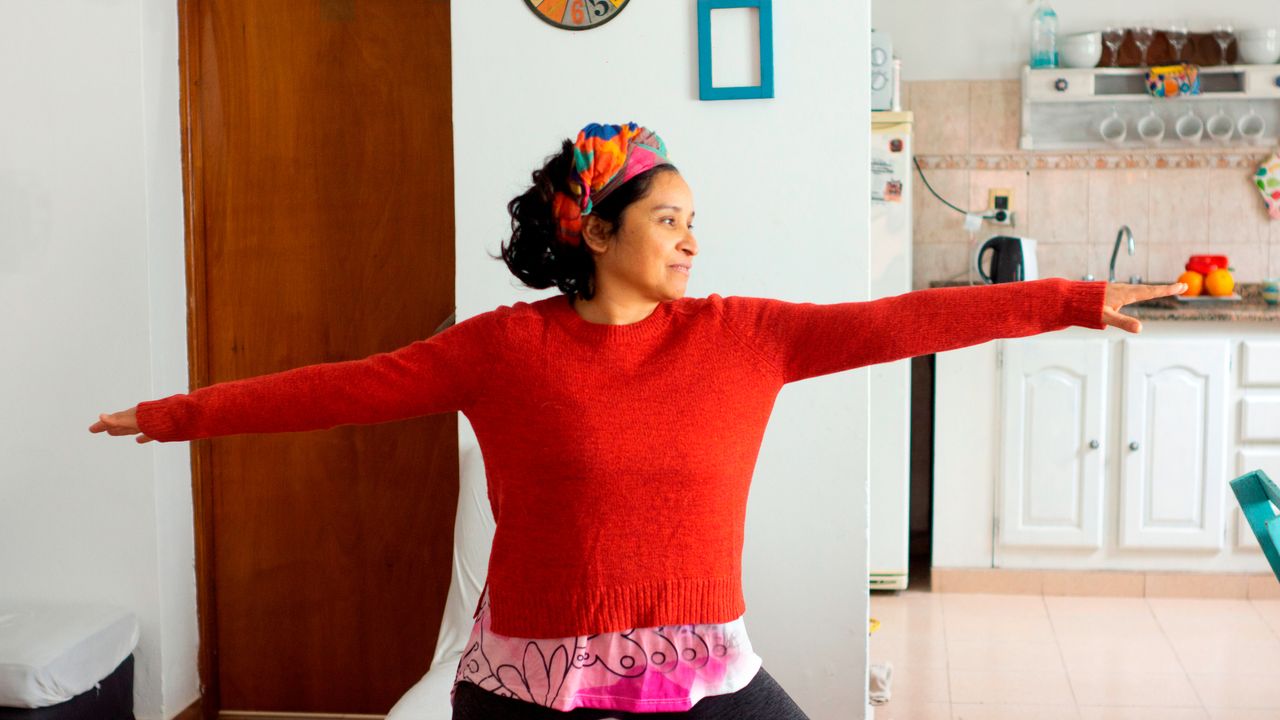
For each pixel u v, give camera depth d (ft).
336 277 10.18
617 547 4.37
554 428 4.38
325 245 10.16
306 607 10.46
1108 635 12.35
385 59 9.96
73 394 9.70
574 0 8.66
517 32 8.73
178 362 10.05
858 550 8.84
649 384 4.41
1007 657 11.76
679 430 4.38
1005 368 13.53
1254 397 13.23
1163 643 12.07
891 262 13.67
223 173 10.17
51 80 9.52
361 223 10.12
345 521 10.36
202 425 4.48
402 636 10.43
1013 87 15.14
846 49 8.57
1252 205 14.97
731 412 4.44
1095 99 14.76
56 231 9.61
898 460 13.58
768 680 4.62
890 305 4.44
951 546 13.88
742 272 8.77
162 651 9.80
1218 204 15.01
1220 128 14.93
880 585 13.76
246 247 10.21
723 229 8.75
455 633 8.66
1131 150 15.06
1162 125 14.82
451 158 9.99
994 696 10.77
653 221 4.46
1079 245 15.24
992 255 14.19
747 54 8.62
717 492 4.43
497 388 4.48
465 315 8.94
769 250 8.74
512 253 4.75
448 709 7.42
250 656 10.53
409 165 10.03
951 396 13.71
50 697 8.65
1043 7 14.89
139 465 9.70
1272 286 14.24
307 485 10.35
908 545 15.17
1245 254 15.02
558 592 4.40
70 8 9.44
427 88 9.95
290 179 10.12
